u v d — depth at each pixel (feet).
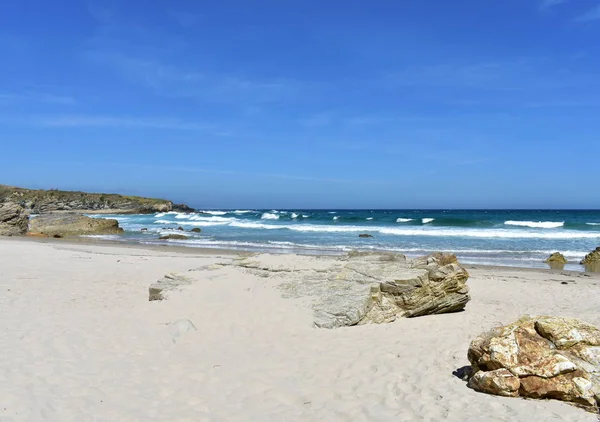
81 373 19.26
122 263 54.80
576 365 16.63
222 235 117.39
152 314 28.32
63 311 29.71
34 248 68.95
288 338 24.90
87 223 128.06
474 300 36.78
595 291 41.04
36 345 22.43
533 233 109.60
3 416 15.14
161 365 20.75
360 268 32.45
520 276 52.44
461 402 16.53
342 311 27.81
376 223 157.69
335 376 19.67
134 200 346.13
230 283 32.55
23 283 39.17
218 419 15.78
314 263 34.68
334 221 171.94
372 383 18.78
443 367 20.53
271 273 33.86
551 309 33.12
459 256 74.69
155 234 124.88
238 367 20.68
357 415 15.96
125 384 18.44
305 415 16.10
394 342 24.38
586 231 113.39
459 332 26.37
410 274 30.50
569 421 14.79
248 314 27.91
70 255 61.21
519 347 17.69
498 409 15.80
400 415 15.78
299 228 135.95
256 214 266.16
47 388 17.52
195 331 25.57
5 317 27.48
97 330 25.48
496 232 112.27
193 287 32.04
